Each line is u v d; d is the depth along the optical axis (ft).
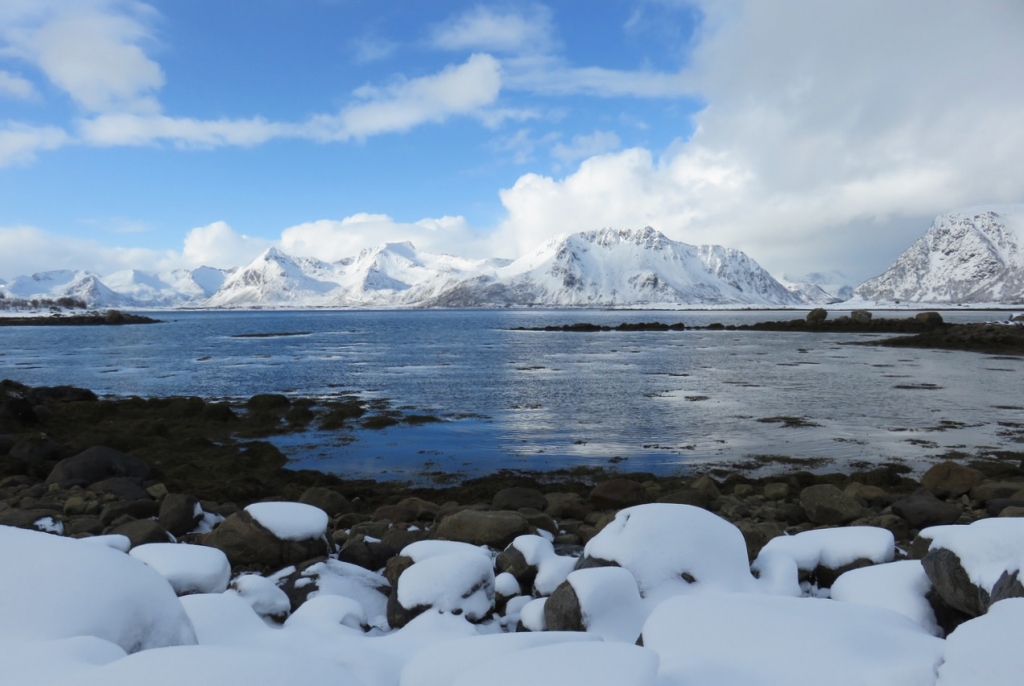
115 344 220.23
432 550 20.88
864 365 136.15
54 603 11.07
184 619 12.76
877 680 10.07
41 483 43.06
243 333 299.38
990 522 15.60
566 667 9.09
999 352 164.14
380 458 58.80
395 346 206.39
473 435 67.87
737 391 98.17
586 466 55.06
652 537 17.95
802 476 49.24
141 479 44.06
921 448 60.59
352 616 17.61
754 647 11.55
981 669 9.05
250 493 44.93
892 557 19.51
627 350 184.85
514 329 339.16
